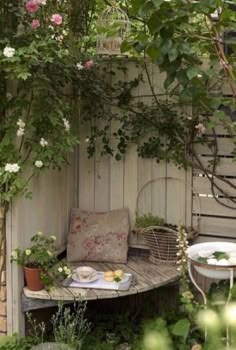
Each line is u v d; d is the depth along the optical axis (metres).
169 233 3.77
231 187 3.83
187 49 3.00
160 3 2.86
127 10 3.82
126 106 3.95
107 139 4.05
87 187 4.16
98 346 3.53
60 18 3.29
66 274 3.51
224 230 3.88
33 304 3.44
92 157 4.11
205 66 3.59
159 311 3.96
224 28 3.14
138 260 3.93
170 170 3.96
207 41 3.14
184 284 3.38
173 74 3.09
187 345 3.14
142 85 3.92
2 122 3.32
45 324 3.72
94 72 3.88
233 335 2.53
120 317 3.86
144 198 4.03
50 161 3.41
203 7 2.93
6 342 3.40
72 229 3.99
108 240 3.91
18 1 3.24
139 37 3.29
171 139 3.88
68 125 3.40
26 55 3.05
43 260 3.40
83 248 3.91
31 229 3.55
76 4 3.88
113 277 3.53
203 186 3.90
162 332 3.15
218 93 3.49
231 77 3.14
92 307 4.11
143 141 3.96
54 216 3.86
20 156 3.33
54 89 3.50
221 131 3.80
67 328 3.35
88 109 3.99
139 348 3.38
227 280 3.37
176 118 3.86
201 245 3.38
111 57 3.94
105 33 3.94
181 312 3.76
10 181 3.31
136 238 4.04
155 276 3.62
